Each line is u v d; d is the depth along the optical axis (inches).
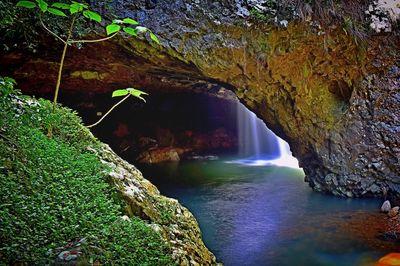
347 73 328.2
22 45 275.7
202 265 140.3
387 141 339.3
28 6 122.6
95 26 265.0
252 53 294.7
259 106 363.3
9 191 108.9
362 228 279.3
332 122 346.6
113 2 269.1
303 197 368.5
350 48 311.1
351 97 337.7
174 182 441.1
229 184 430.9
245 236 269.1
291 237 266.2
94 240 106.0
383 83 331.6
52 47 294.4
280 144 635.5
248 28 284.4
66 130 178.4
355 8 305.1
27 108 164.4
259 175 480.4
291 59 309.0
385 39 317.1
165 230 141.9
